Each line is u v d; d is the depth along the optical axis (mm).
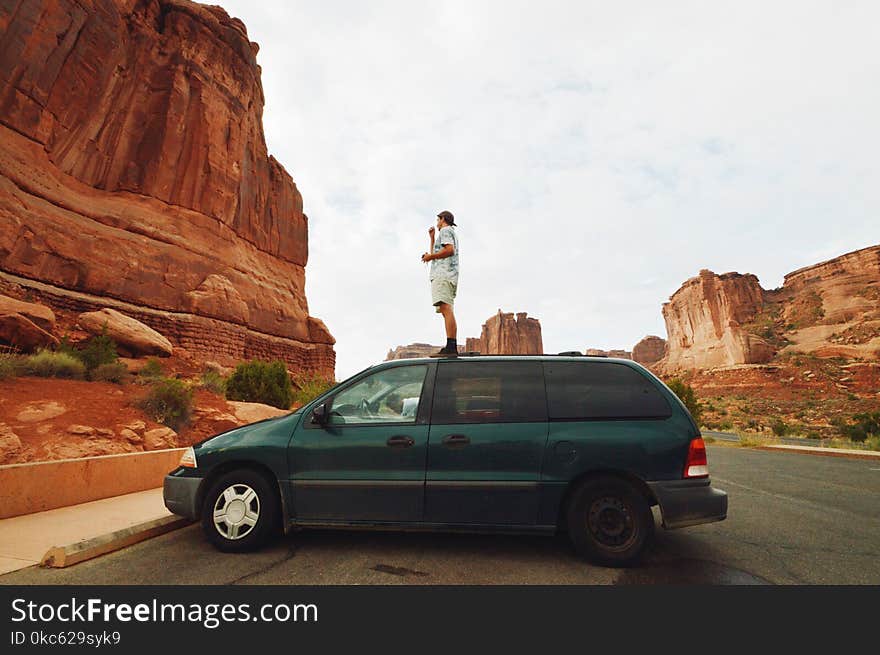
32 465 4988
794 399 90688
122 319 16109
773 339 121250
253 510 3898
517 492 3633
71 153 24094
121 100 27422
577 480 3674
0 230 18625
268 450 3945
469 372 4070
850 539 4355
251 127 38812
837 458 14039
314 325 43531
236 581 3248
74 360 10516
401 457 3797
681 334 150875
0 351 10859
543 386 3930
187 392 9758
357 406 4129
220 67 32844
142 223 25938
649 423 3691
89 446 6723
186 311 26469
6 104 20922
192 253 28203
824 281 130625
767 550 3990
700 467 3572
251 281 34375
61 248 21125
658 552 3896
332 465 3854
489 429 3783
